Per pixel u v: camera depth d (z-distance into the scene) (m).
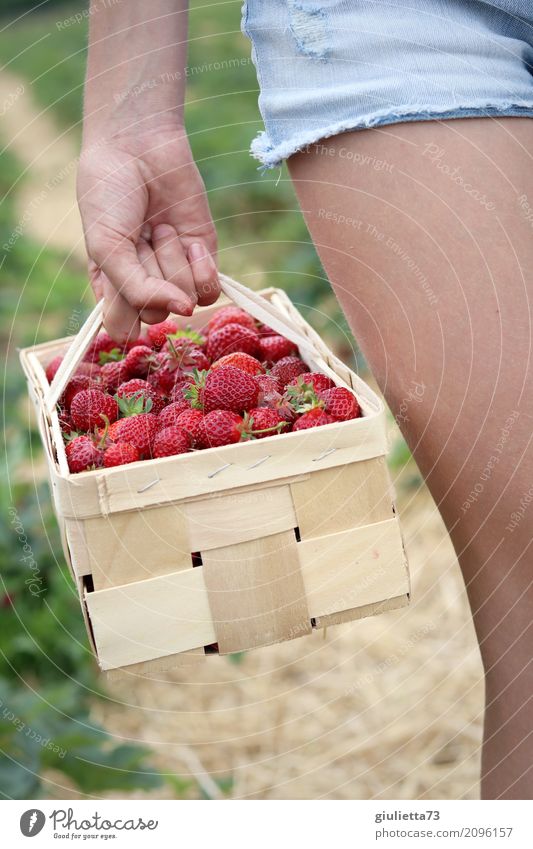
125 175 1.36
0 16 12.44
